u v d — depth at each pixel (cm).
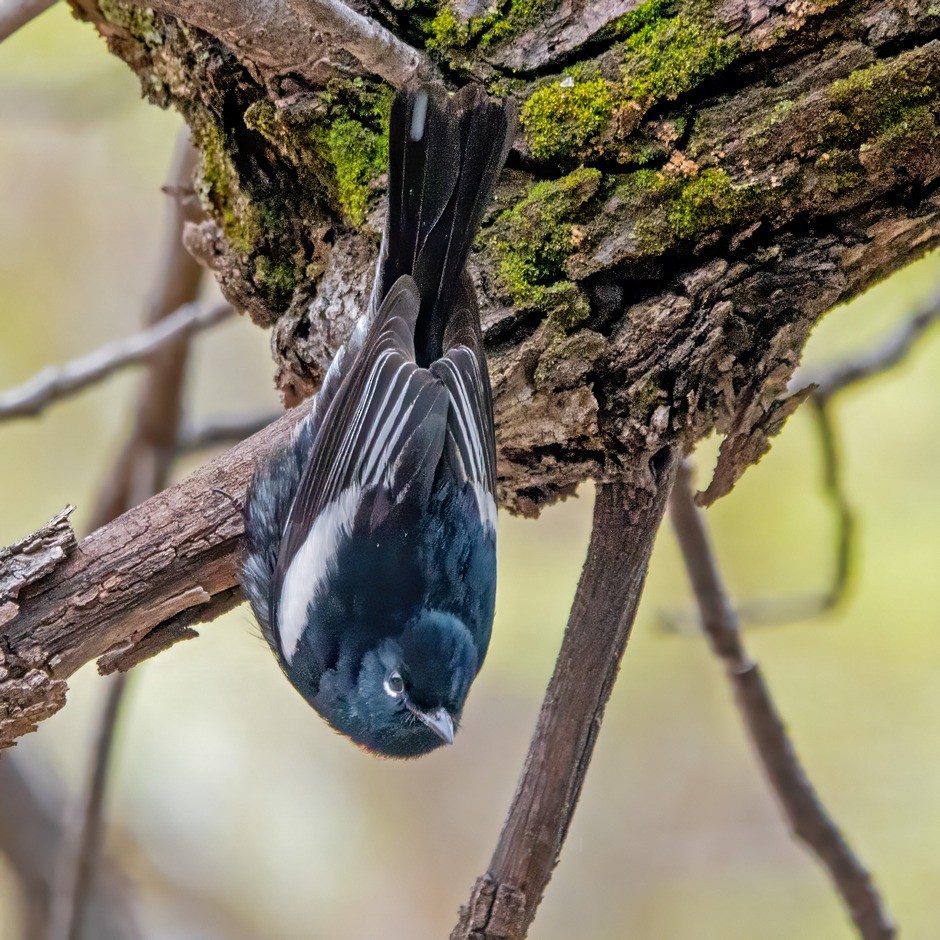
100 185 1530
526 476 825
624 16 749
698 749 1452
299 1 679
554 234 766
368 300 821
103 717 1089
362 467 722
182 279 1110
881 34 709
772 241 754
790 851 1436
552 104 762
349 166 812
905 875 1232
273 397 1595
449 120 736
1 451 1472
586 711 732
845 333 1259
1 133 1509
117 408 1509
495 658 1370
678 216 749
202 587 732
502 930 717
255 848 1512
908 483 1266
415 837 1522
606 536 761
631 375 761
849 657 1280
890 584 1249
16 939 1452
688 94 741
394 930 1487
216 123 858
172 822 1508
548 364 762
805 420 1283
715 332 748
